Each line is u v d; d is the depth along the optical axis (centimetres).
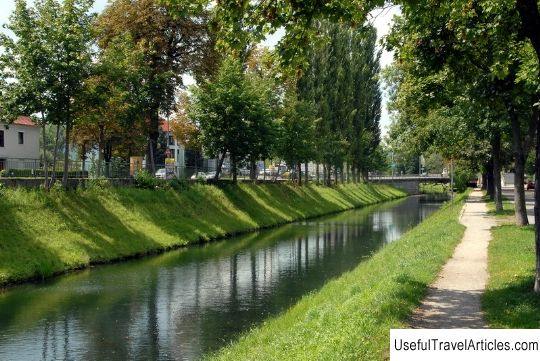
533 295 1232
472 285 1454
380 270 1884
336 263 2783
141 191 3716
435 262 1772
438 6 1212
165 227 3491
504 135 2855
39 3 2881
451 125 3180
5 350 1464
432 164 11550
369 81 8644
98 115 3114
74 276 2419
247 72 5397
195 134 5456
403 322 1066
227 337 1562
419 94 1984
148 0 4094
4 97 2842
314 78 6638
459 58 1523
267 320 1675
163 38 4203
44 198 2877
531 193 7075
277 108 5822
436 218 4041
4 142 5300
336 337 995
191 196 4181
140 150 5297
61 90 2888
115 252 2864
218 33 1070
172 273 2508
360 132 8188
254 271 2567
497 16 1388
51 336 1577
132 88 3744
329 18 1068
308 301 1747
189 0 1022
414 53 1566
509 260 1753
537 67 1412
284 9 1054
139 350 1460
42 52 2814
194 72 4453
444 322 1082
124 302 1969
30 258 2408
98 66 3022
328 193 7194
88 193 3241
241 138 4662
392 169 14588
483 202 5341
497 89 1616
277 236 3966
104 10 4247
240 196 4869
